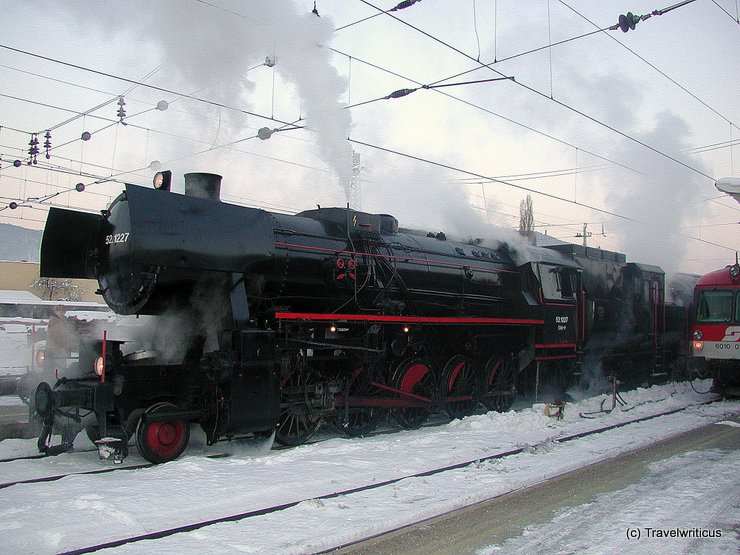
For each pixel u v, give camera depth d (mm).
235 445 8680
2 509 5508
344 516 5719
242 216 8445
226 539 5055
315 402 9047
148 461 7535
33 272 45219
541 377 13406
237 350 7828
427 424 11359
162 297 7887
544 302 13156
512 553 5113
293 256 8984
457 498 6363
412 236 11836
